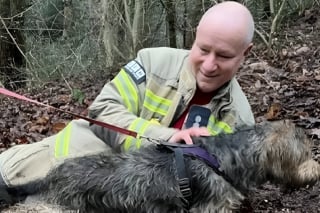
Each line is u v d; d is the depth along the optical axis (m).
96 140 1.86
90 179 1.71
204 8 6.72
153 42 7.52
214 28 1.70
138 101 1.83
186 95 1.80
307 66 5.04
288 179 1.72
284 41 6.09
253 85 4.46
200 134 1.74
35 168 1.83
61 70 6.90
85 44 7.20
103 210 1.72
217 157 1.71
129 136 1.80
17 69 6.96
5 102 5.09
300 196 2.32
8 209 1.74
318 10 7.07
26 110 4.62
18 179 1.79
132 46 6.81
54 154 1.83
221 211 1.69
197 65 1.76
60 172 1.75
